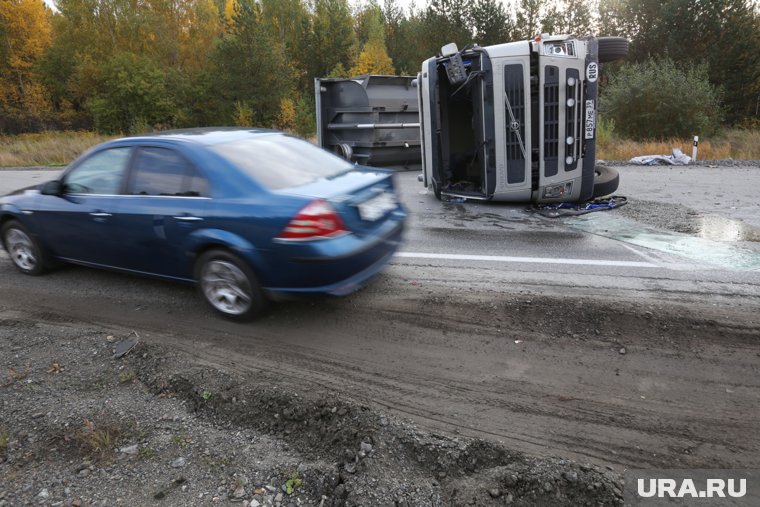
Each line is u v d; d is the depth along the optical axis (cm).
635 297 448
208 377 345
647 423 295
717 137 2247
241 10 4297
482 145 820
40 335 415
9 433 296
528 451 274
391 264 559
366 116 1252
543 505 243
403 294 473
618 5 3609
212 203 406
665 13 3247
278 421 303
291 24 5559
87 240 489
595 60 759
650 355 362
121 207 454
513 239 652
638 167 1364
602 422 296
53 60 4969
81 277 549
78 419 305
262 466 267
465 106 944
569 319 412
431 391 328
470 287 483
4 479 264
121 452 279
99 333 416
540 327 403
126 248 464
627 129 2298
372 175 455
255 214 386
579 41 754
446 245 631
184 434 293
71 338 408
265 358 372
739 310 419
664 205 835
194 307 462
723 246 600
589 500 244
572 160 788
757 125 3083
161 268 456
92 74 4594
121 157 466
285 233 375
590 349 371
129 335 410
